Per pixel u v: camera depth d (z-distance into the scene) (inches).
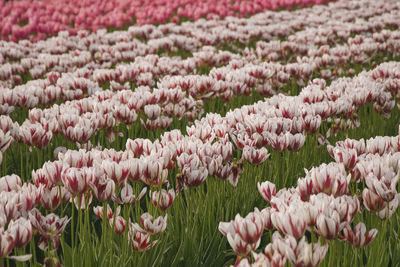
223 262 133.5
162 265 128.3
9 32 469.4
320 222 86.4
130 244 117.7
